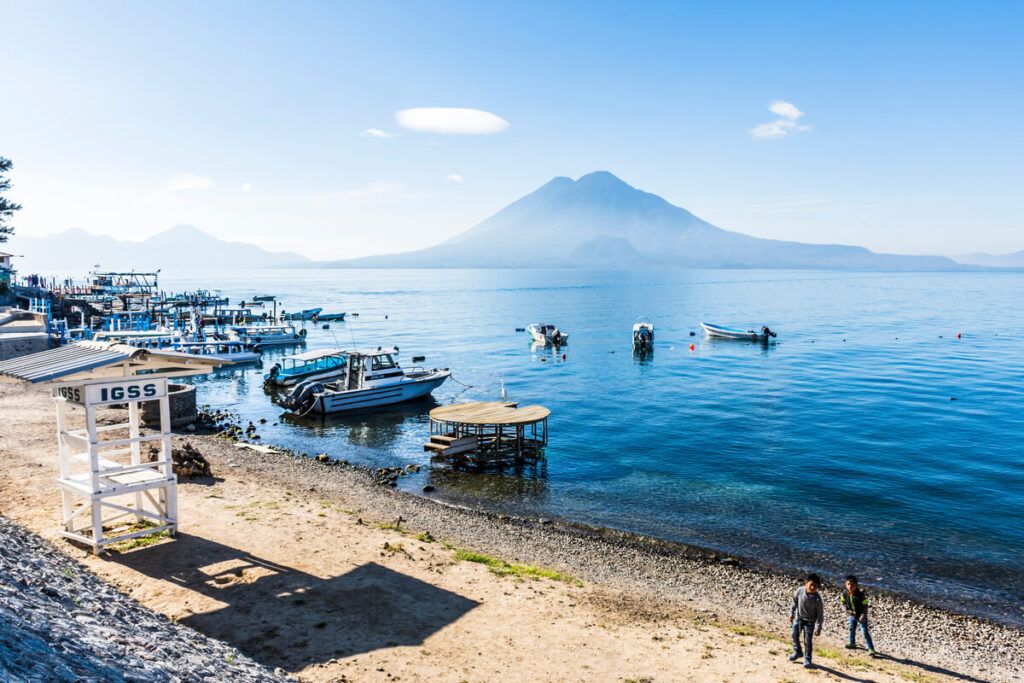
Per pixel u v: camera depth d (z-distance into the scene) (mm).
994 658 15109
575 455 33406
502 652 12836
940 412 43500
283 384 53375
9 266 109750
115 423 33344
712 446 35094
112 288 142625
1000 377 57500
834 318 123312
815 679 12930
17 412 34031
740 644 14539
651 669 12742
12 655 6109
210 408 46531
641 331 76375
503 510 25125
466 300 187000
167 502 16859
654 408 45125
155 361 15703
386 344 84688
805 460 32406
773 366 65188
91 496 14898
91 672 6789
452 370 62938
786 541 22359
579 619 14992
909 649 15367
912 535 22969
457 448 32062
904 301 177125
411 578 16062
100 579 13508
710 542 22203
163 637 10141
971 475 29922
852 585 15156
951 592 18734
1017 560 20953
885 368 63188
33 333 52094
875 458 32719
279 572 15453
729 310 146125
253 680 9578
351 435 38156
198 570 15086
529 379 57688
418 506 24656
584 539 22062
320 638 12547
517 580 16969
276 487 24734
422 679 11430
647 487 28281
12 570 10125
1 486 20422
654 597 17375
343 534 18797
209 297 146375
